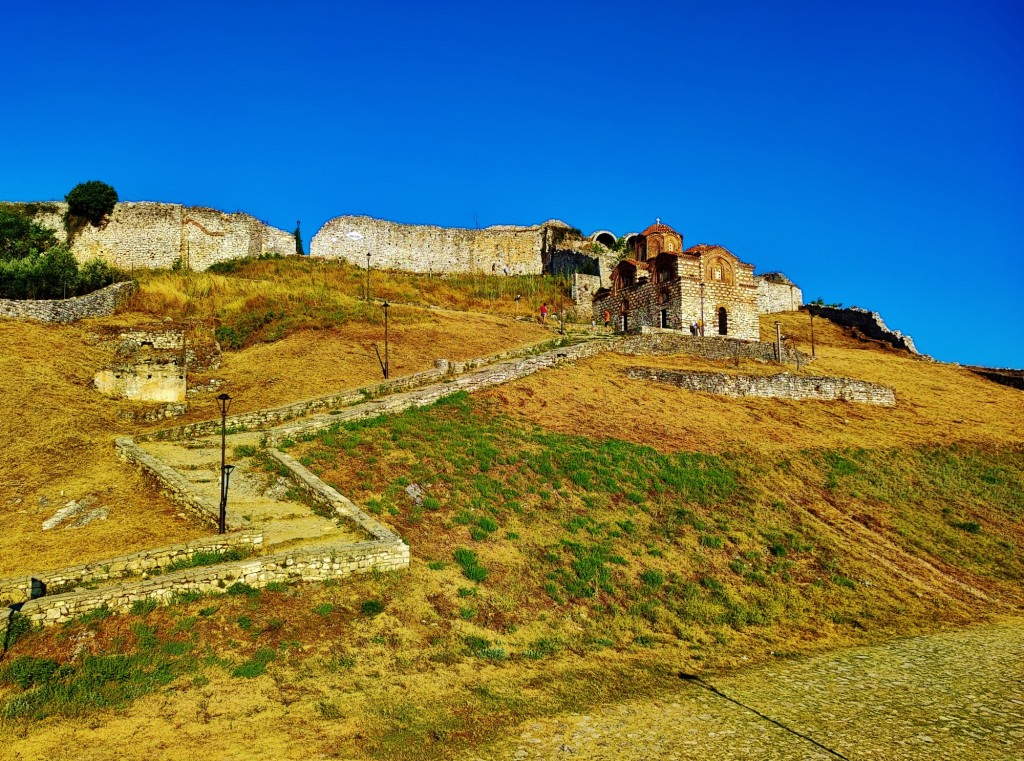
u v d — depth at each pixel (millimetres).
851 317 73062
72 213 55125
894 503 29922
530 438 28344
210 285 47156
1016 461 36875
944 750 12797
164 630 14266
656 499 25812
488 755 11883
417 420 28078
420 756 11688
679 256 54750
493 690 14344
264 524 19234
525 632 17125
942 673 16797
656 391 37844
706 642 18281
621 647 17344
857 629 20172
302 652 14508
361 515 19766
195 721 12070
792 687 15680
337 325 42406
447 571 18656
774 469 30469
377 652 14969
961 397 49688
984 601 23375
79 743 11211
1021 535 29000
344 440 25219
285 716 12484
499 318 52781
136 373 30328
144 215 56750
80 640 13641
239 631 14680
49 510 20016
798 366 51188
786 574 22812
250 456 23859
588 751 12203
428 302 57719
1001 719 14211
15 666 12703
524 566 19938
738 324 56562
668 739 12805
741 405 38438
